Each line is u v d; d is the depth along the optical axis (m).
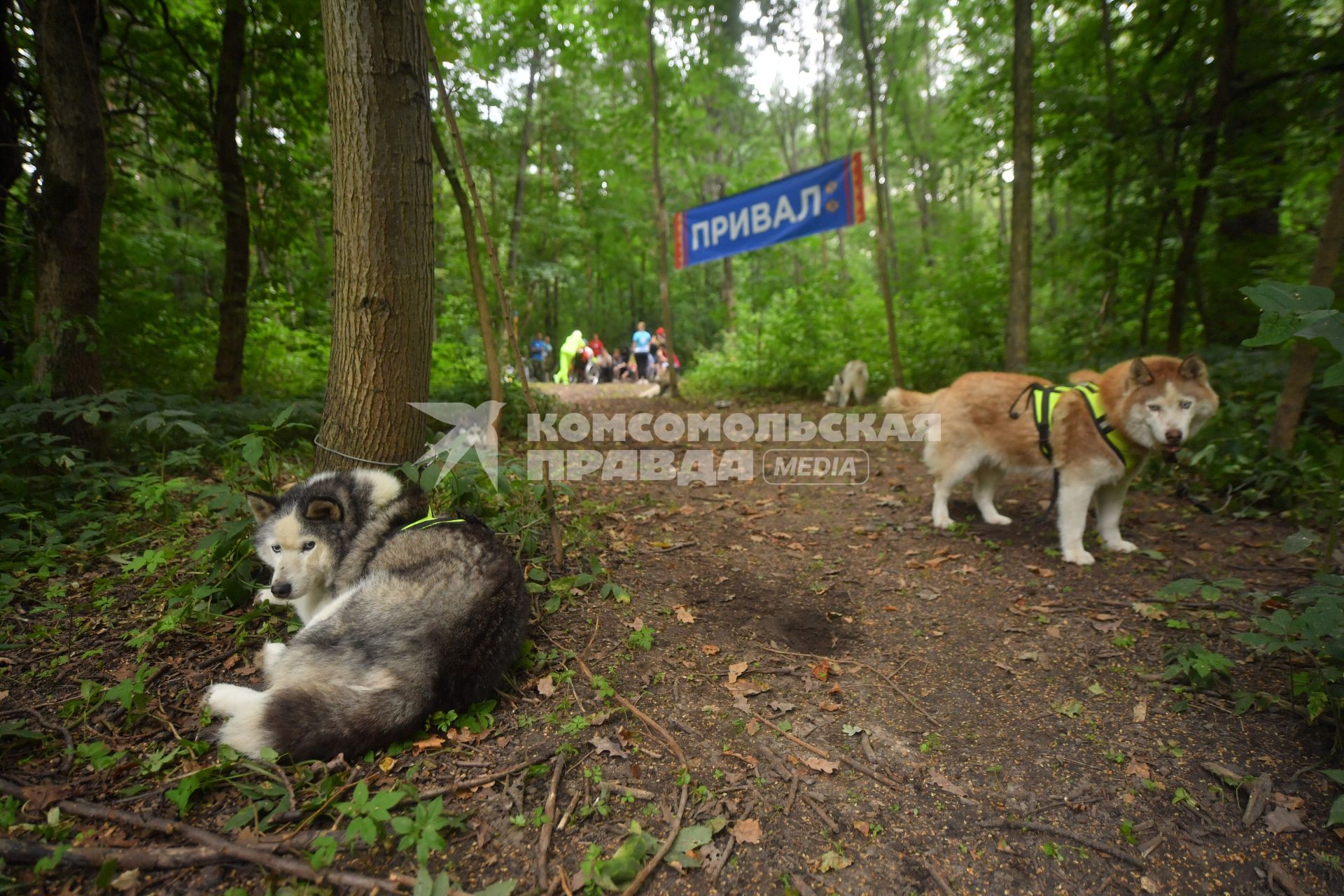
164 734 2.30
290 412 3.28
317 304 9.77
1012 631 3.29
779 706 2.63
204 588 2.98
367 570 2.73
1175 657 2.89
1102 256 9.15
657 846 1.89
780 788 2.16
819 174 9.53
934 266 12.99
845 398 10.59
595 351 21.05
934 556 4.38
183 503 4.16
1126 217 8.81
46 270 4.56
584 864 1.78
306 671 2.36
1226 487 5.10
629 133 13.50
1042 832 1.99
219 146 7.12
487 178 16.55
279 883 1.72
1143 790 2.16
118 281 7.45
